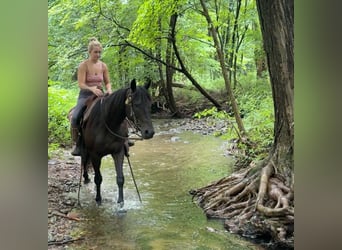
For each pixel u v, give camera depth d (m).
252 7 12.94
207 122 13.30
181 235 4.49
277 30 4.99
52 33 14.63
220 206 5.26
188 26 14.28
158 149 9.63
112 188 6.37
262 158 6.71
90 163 6.45
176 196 5.90
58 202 5.52
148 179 6.86
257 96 9.43
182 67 14.62
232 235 4.52
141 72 16.52
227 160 8.16
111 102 5.34
